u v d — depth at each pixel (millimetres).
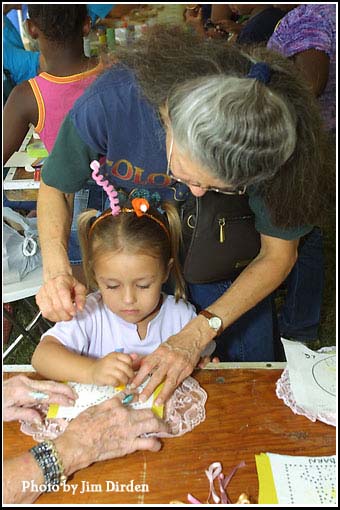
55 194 1469
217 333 1309
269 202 1229
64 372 1258
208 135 948
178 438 1132
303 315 2320
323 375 1258
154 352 1246
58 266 1372
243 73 1036
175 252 1436
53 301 1311
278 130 965
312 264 2213
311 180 1178
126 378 1220
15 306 2613
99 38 2762
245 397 1225
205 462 1088
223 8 2922
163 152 1294
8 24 2973
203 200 1364
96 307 1447
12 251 1978
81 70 1982
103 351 1456
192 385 1247
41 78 1993
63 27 1887
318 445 1122
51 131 2062
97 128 1290
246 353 1664
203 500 1025
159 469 1077
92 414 1119
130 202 1348
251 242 1440
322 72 1809
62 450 1046
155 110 1132
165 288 1627
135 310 1351
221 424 1162
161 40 1130
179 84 1017
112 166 1384
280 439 1134
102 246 1293
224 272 1508
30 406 1194
